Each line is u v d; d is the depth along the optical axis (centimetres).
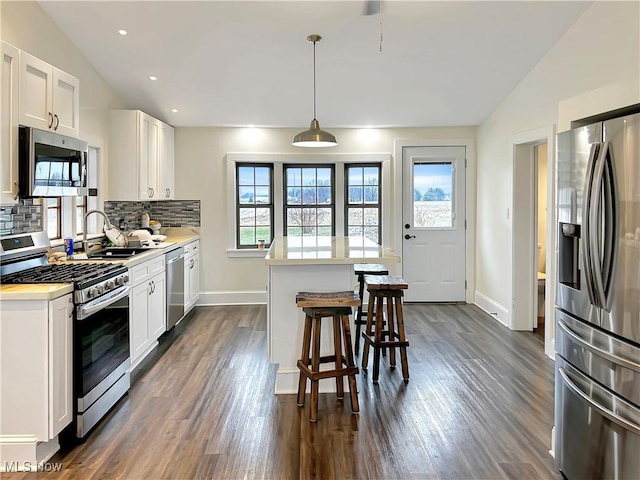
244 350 425
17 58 261
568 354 224
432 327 496
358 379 352
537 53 414
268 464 238
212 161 596
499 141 523
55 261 343
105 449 252
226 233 603
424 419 286
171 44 400
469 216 603
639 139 178
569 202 224
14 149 260
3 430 234
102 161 455
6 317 233
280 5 348
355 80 469
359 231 618
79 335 257
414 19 366
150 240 457
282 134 599
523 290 483
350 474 228
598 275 194
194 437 265
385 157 600
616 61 320
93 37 388
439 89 487
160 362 392
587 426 204
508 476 226
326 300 295
